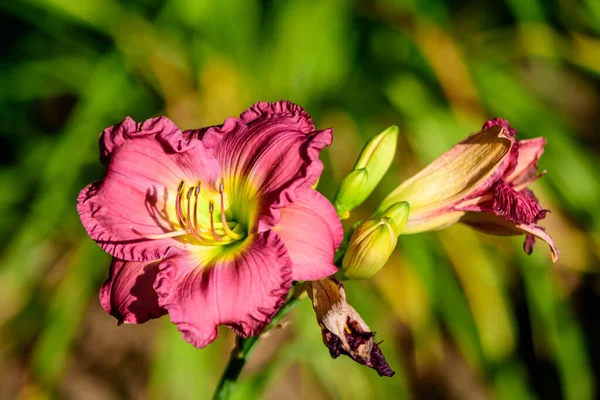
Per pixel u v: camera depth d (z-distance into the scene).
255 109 0.71
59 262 1.15
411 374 1.16
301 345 0.89
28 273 1.12
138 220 0.70
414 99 1.11
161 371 0.99
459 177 0.73
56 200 1.09
